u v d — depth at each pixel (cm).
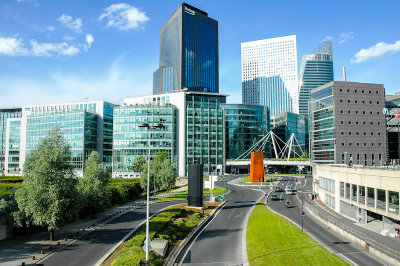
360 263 2927
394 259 2927
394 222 4506
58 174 3538
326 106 12412
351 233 3862
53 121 15375
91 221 4625
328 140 12200
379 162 11869
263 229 4169
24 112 17000
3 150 19688
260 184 10650
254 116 18400
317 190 7544
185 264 2881
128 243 3169
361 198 4706
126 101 16450
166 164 8719
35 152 3675
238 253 3209
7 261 2800
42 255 2988
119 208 5891
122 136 14538
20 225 3459
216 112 15712
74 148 14738
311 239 3681
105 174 5156
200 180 6006
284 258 2941
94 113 15775
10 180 7650
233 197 7894
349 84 12031
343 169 5397
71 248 3225
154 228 3800
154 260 2702
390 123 12569
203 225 4659
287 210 5981
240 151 17900
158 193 8619
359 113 11969
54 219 3331
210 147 15412
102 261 2802
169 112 14612
